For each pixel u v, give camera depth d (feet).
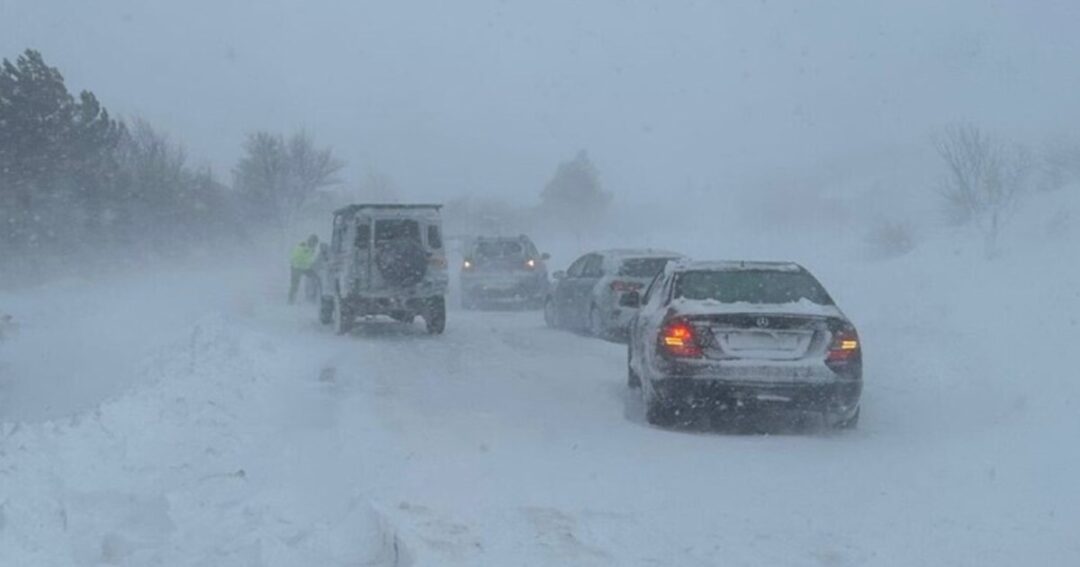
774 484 29.81
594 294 68.39
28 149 119.34
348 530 25.27
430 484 29.04
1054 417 35.63
